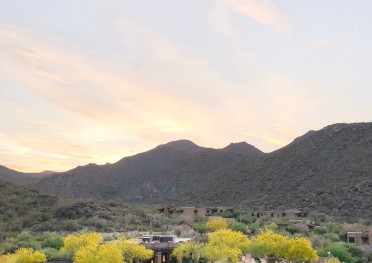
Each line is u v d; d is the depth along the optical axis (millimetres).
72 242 54906
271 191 140875
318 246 70375
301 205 119750
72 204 109125
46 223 94875
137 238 70750
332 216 105688
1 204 108250
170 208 115375
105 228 91500
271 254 56719
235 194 151125
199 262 55406
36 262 50250
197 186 188750
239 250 53875
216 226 82500
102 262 44250
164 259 59062
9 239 71812
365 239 78250
